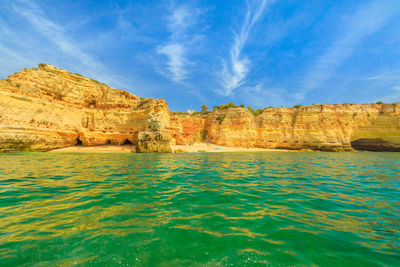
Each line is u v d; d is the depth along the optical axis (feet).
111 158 66.95
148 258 9.79
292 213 16.40
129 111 122.42
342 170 43.29
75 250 10.34
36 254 9.87
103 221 14.17
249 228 13.43
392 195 22.27
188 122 200.44
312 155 99.25
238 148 153.07
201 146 152.05
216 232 12.73
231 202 19.12
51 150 95.14
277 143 157.89
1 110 77.05
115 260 9.56
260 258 9.94
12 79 86.94
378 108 155.53
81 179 29.14
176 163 54.70
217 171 39.88
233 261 9.67
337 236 12.43
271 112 168.25
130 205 17.78
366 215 16.11
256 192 23.04
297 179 31.76
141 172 36.99
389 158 81.82
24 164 44.98
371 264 9.51
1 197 19.44
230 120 169.48
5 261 9.17
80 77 115.85
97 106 119.44
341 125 153.17
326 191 23.89
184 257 9.96
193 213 16.08
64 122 101.86
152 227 13.32
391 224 14.35
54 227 13.04
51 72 103.14
